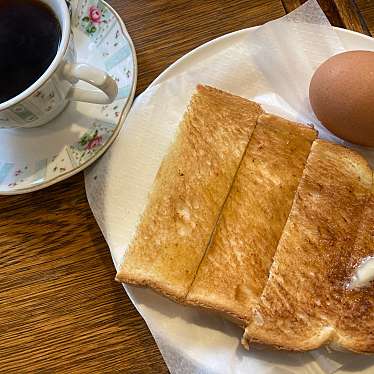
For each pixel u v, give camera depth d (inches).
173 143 12.6
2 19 12.1
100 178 12.6
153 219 12.1
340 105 11.5
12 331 12.2
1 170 12.7
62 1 11.5
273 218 11.9
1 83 11.7
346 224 11.5
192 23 13.9
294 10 13.1
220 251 11.8
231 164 12.3
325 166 12.0
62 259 12.5
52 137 12.9
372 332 10.8
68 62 11.5
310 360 11.3
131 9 14.1
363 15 13.6
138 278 11.6
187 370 11.3
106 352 11.9
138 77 13.6
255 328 11.0
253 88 13.2
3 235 12.8
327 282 11.2
